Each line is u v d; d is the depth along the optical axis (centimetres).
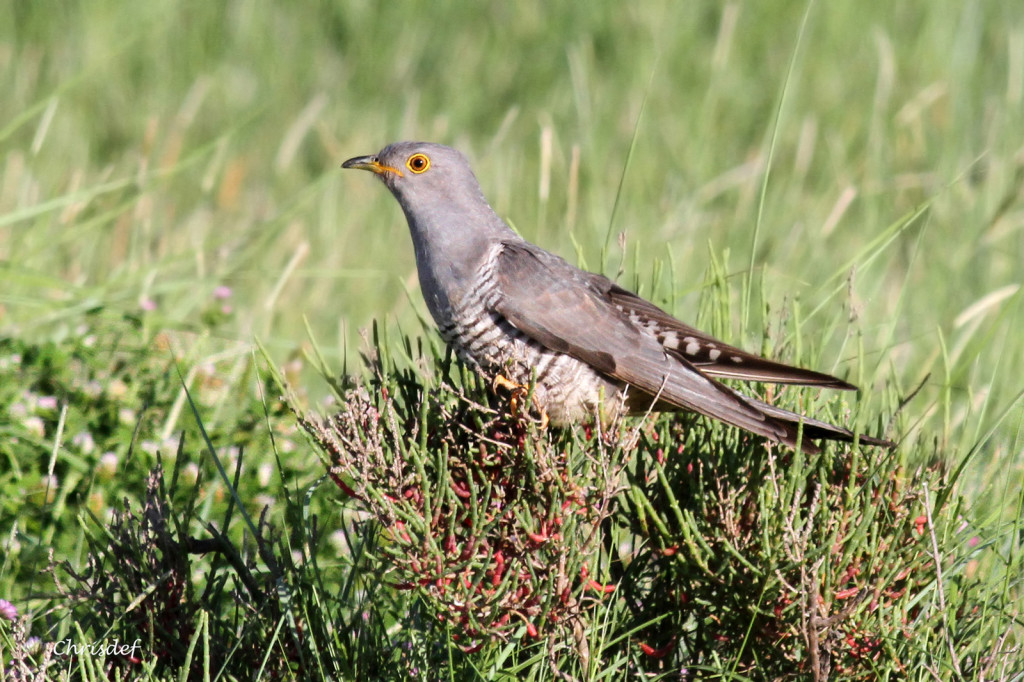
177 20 2216
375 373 795
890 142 1836
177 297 1367
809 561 735
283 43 2273
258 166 1897
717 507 779
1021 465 930
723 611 768
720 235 1583
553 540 718
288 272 1133
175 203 1708
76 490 980
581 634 746
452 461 730
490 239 891
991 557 864
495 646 759
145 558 783
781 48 2123
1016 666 768
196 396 1063
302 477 1008
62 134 1916
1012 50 1833
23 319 1220
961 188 1595
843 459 802
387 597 841
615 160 1808
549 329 850
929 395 1120
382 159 918
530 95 2114
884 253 1477
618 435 756
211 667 769
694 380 806
